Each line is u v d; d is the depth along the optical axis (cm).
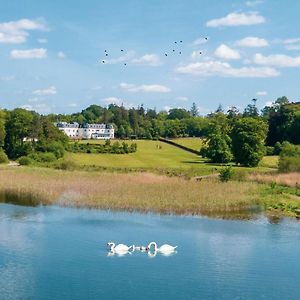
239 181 10019
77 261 4903
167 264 4894
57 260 4912
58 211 7050
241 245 5594
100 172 11225
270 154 18388
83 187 8550
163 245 5372
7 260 4875
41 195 8031
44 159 14038
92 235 5834
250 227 6444
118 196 7844
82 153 17750
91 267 4750
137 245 5522
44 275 4512
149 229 6200
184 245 5559
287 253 5322
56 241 5550
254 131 14600
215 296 4159
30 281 4369
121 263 4888
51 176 9881
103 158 16288
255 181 10119
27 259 4919
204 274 4647
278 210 7500
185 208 7369
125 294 4144
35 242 5481
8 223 6294
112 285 4328
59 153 15538
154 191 8238
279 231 6256
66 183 8888
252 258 5138
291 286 4409
